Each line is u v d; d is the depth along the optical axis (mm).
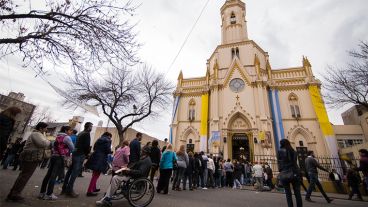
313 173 9266
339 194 14211
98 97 21984
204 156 12898
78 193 7117
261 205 7551
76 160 6555
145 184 6109
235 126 27766
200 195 9172
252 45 32000
